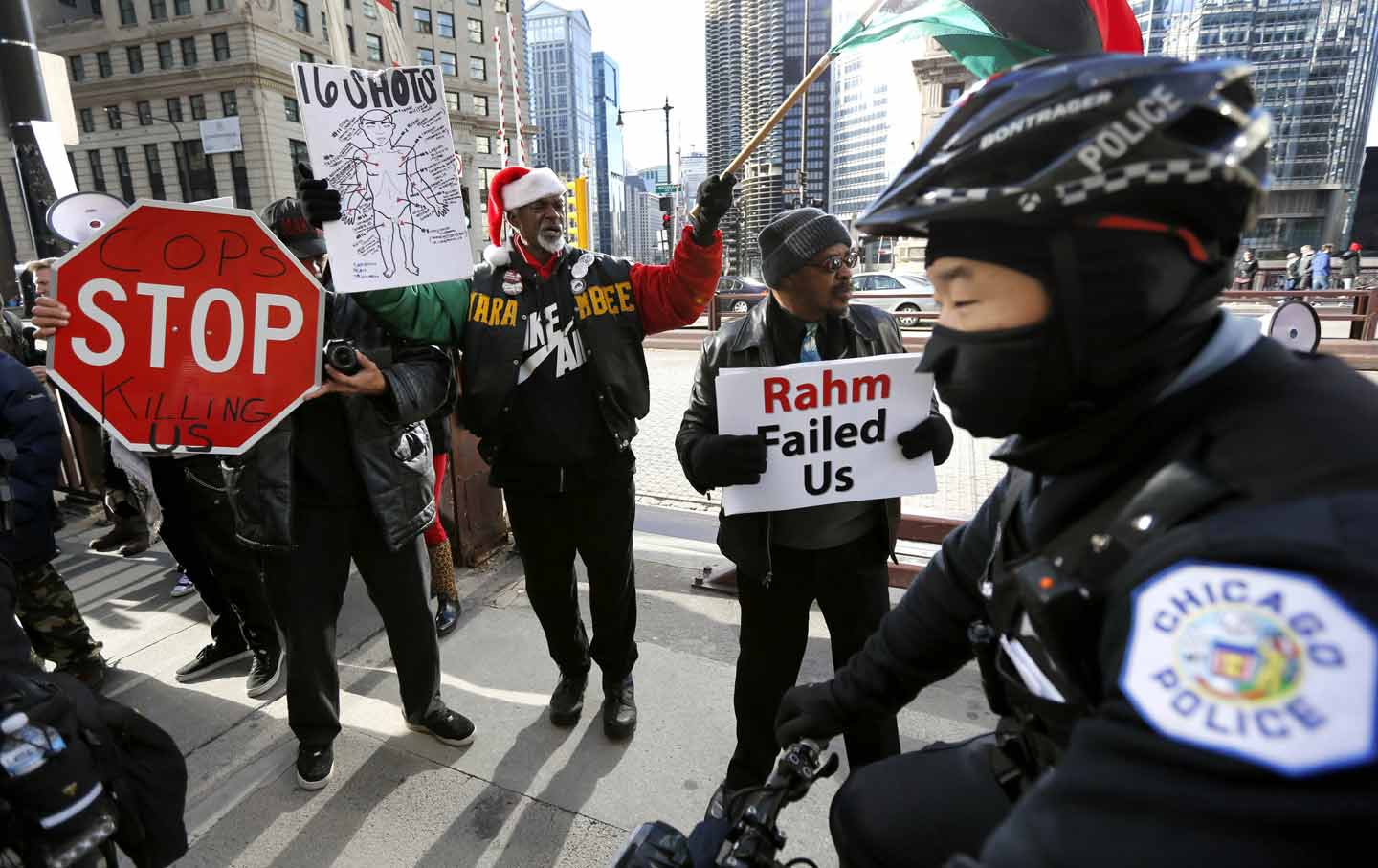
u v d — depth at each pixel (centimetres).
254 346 189
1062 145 54
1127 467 57
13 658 124
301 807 214
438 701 238
